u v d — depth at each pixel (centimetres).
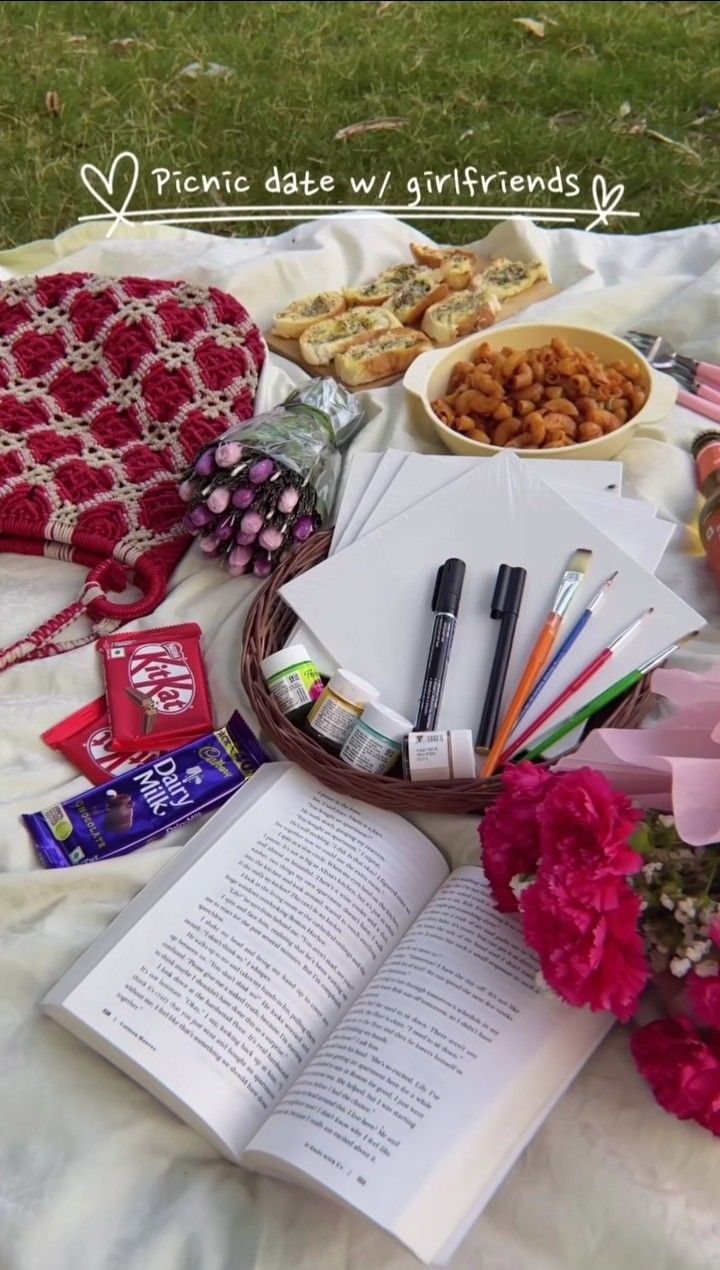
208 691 114
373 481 125
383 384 149
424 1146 73
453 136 248
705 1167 80
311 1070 80
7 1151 82
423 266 167
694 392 145
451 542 116
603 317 156
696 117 253
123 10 289
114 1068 85
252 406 141
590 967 72
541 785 81
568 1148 81
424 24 280
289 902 91
